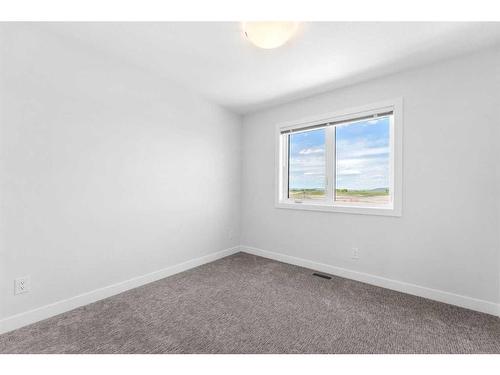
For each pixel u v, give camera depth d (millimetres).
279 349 1527
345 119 2775
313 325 1791
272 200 3426
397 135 2383
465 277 2059
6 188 1664
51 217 1876
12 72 1686
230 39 1954
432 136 2205
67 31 1860
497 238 1927
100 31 1863
